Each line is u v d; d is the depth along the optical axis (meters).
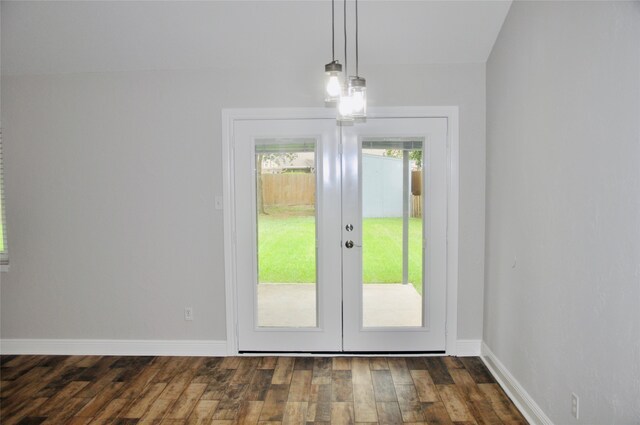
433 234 3.26
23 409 2.57
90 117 3.26
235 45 3.02
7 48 3.02
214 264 3.30
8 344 3.39
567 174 1.98
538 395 2.31
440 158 3.22
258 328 3.35
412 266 3.30
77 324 3.38
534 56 2.32
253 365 3.16
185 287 3.32
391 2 2.69
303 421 2.42
